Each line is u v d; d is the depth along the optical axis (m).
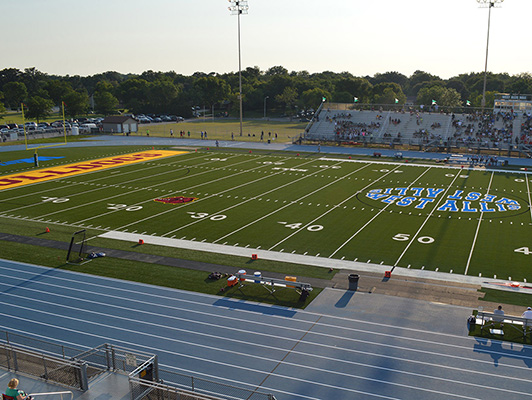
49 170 60.56
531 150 69.94
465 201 44.84
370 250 32.28
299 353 20.50
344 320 23.19
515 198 45.75
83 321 23.41
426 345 20.97
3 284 27.55
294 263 30.08
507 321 22.39
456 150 75.31
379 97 158.12
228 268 29.38
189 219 39.50
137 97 181.38
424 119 83.00
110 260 30.91
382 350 20.64
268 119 155.50
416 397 17.59
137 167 62.69
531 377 18.75
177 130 113.62
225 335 22.02
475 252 31.77
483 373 19.00
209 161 67.31
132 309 24.59
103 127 104.19
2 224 38.28
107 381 17.19
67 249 32.78
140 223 38.47
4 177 56.28
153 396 16.14
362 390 18.05
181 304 25.06
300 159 69.06
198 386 18.20
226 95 180.12
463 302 24.72
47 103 133.25
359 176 56.59
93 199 46.12
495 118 78.12
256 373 19.14
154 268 29.58
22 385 16.88
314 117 90.38
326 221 38.91
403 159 68.75
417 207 42.91
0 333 22.20
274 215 40.56
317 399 17.52
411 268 29.22
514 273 28.34
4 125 114.69
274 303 25.05
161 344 21.31
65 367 17.02
